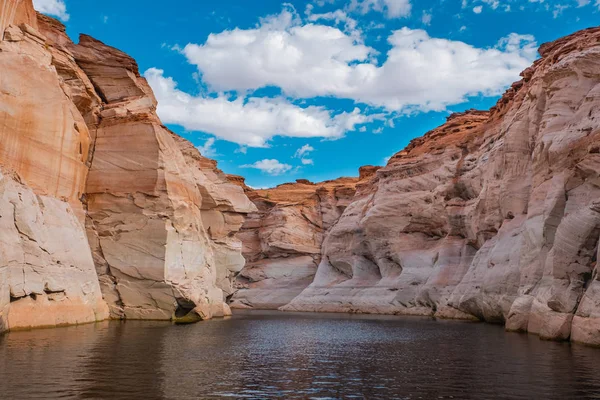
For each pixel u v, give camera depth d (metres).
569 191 29.28
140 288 34.31
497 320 39.97
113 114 36.03
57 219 28.50
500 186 42.69
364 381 15.32
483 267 43.22
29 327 24.08
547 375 16.17
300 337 28.19
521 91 45.53
